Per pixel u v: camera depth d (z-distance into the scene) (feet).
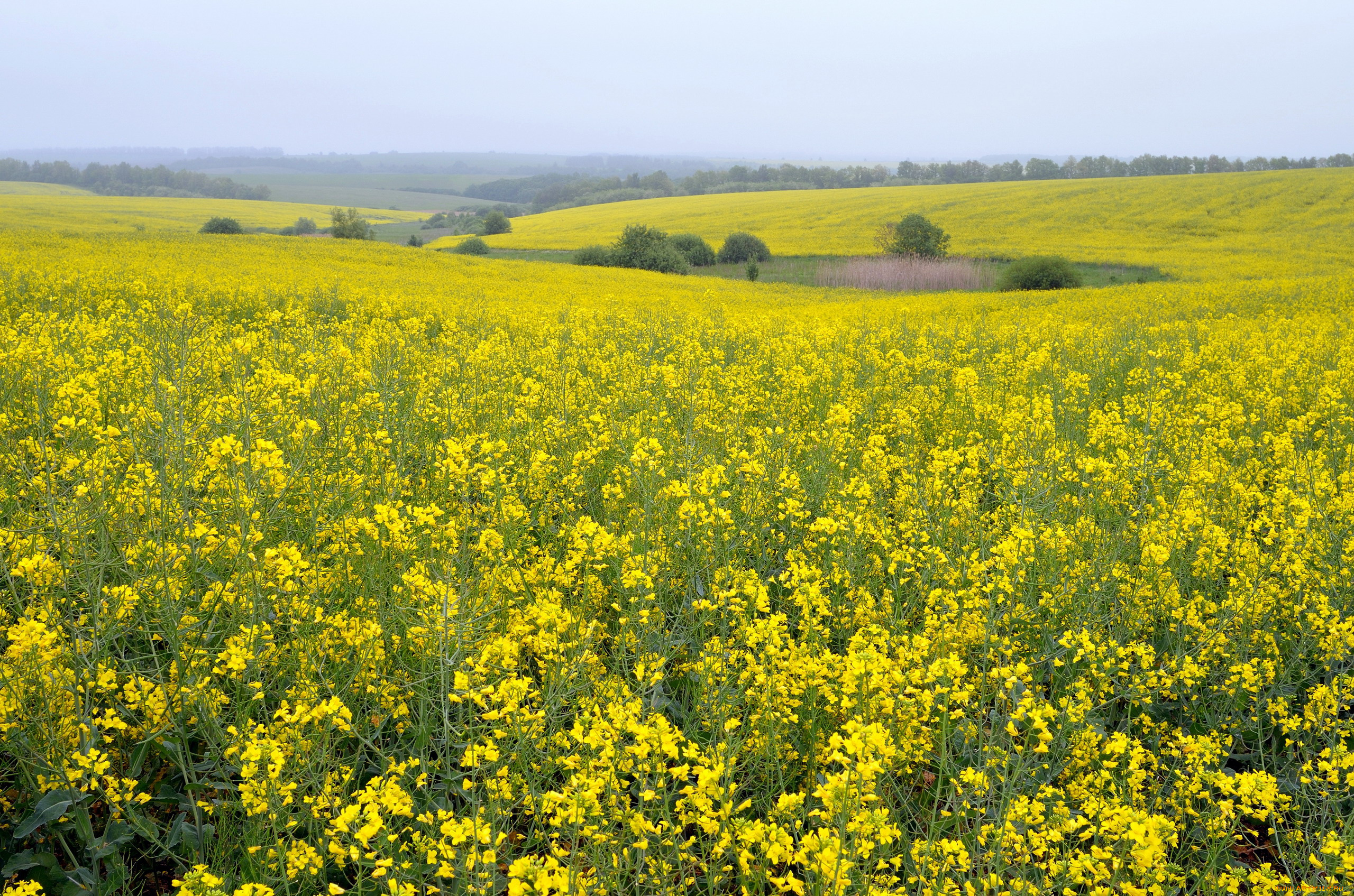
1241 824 12.45
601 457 22.61
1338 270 155.22
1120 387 39.58
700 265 222.89
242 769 8.84
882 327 60.44
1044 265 154.51
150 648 12.62
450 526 14.05
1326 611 14.12
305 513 16.58
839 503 18.78
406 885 8.39
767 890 10.41
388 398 25.72
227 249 138.00
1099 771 11.22
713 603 13.34
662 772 9.20
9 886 9.33
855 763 8.77
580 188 642.22
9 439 18.34
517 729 10.03
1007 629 14.08
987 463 25.30
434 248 270.26
